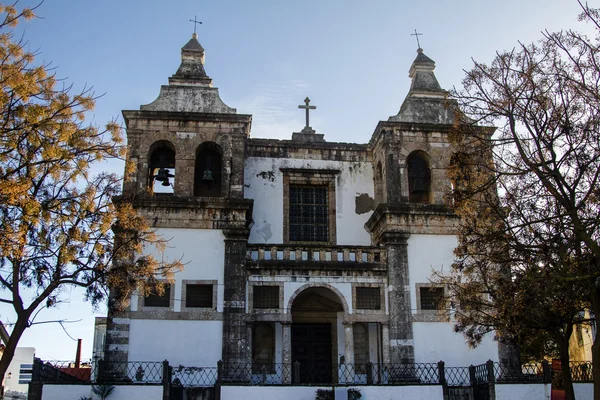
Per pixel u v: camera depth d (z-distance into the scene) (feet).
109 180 71.92
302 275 98.27
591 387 86.38
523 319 71.20
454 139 72.79
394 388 83.56
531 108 65.82
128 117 101.91
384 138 106.52
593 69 63.72
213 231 96.89
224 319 92.53
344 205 113.29
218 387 80.94
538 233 67.56
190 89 106.63
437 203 103.45
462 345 96.17
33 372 77.61
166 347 90.38
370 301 99.60
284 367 93.45
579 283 62.49
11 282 67.87
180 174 100.07
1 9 64.08
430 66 115.14
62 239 66.69
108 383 79.56
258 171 112.68
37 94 66.18
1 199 60.70
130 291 74.84
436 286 97.91
